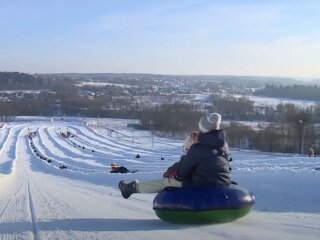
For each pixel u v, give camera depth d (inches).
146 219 268.2
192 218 234.7
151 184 264.1
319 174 650.8
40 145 4803.2
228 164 248.5
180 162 251.6
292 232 205.3
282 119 4899.1
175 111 5910.4
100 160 3080.7
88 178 1210.6
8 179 1293.1
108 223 251.3
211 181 241.1
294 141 3550.7
